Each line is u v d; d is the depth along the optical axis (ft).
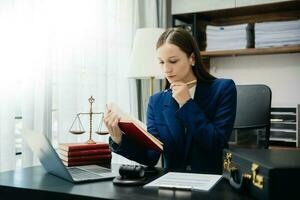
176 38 4.38
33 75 5.75
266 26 8.06
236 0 8.48
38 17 5.83
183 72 4.43
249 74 9.30
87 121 6.92
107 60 7.55
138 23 8.54
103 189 2.92
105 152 4.36
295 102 8.76
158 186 2.96
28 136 3.78
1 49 5.32
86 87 6.98
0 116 5.34
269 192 2.36
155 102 4.96
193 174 3.50
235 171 2.92
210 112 4.52
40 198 2.94
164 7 9.48
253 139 7.38
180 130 4.56
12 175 3.59
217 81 4.71
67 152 4.12
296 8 8.71
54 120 6.32
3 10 5.33
